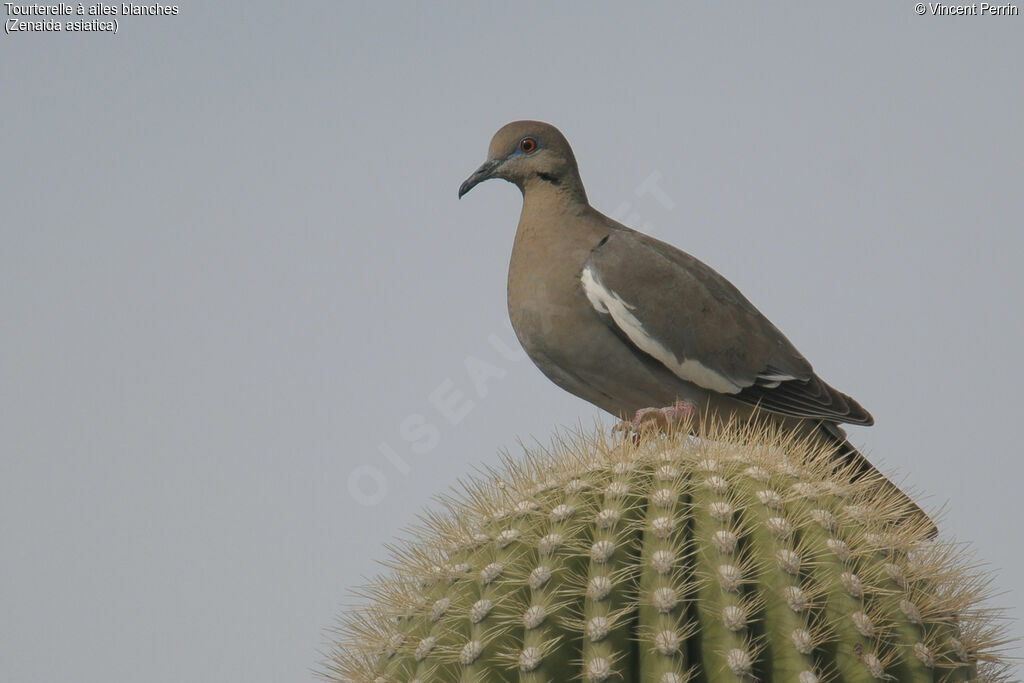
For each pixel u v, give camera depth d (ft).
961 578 28.22
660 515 27.04
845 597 26.04
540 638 25.76
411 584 29.76
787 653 25.26
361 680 28.63
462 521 29.84
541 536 27.81
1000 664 28.17
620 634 25.63
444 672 26.91
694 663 25.72
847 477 29.84
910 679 25.79
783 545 26.37
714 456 28.68
